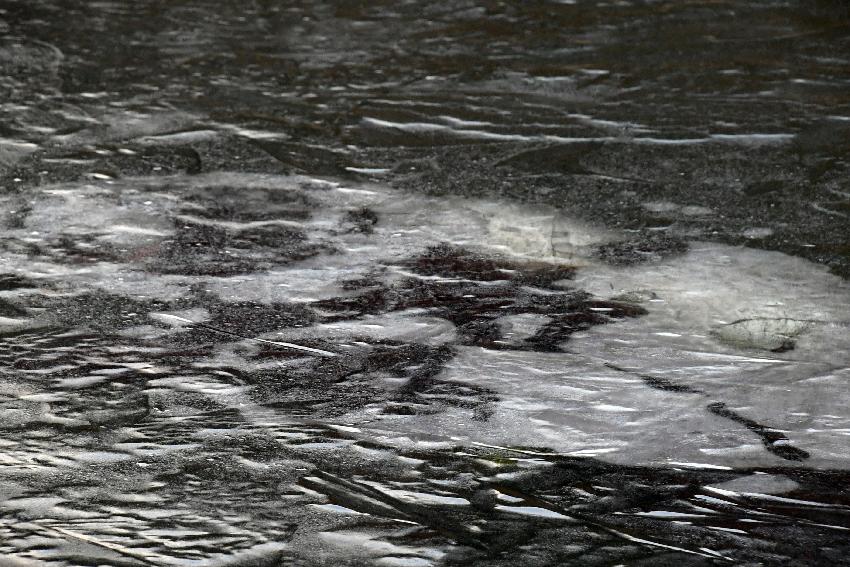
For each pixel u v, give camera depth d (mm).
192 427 3834
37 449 3682
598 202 5863
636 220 5645
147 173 6219
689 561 3191
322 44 8547
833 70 7875
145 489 3484
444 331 4551
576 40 8586
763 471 3631
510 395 4070
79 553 3174
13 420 3850
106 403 3979
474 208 5793
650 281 4996
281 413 3938
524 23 9016
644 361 4320
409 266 5133
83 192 5945
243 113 7156
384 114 7164
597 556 3203
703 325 4602
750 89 7535
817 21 8953
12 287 4859
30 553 3168
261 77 7824
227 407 3971
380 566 3145
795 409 3988
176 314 4652
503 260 5203
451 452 3719
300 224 5586
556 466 3645
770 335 4516
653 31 8766
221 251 5270
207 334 4496
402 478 3568
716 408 3990
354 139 6754
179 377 4164
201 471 3586
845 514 3420
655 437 3816
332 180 6156
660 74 7836
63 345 4375
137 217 5641
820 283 4961
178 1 9648
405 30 8883
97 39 8570
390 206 5820
